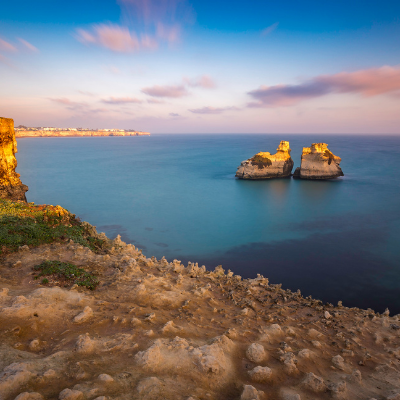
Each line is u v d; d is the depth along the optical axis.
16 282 9.98
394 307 32.41
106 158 185.62
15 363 5.46
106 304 9.37
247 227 61.72
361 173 120.69
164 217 68.38
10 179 26.30
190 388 5.89
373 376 8.60
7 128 26.19
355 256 46.78
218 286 14.73
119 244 19.38
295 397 6.11
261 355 7.64
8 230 14.60
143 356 6.49
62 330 7.49
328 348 10.00
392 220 65.00
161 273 14.47
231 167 145.75
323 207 75.94
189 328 8.97
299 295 16.36
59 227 17.42
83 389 5.12
